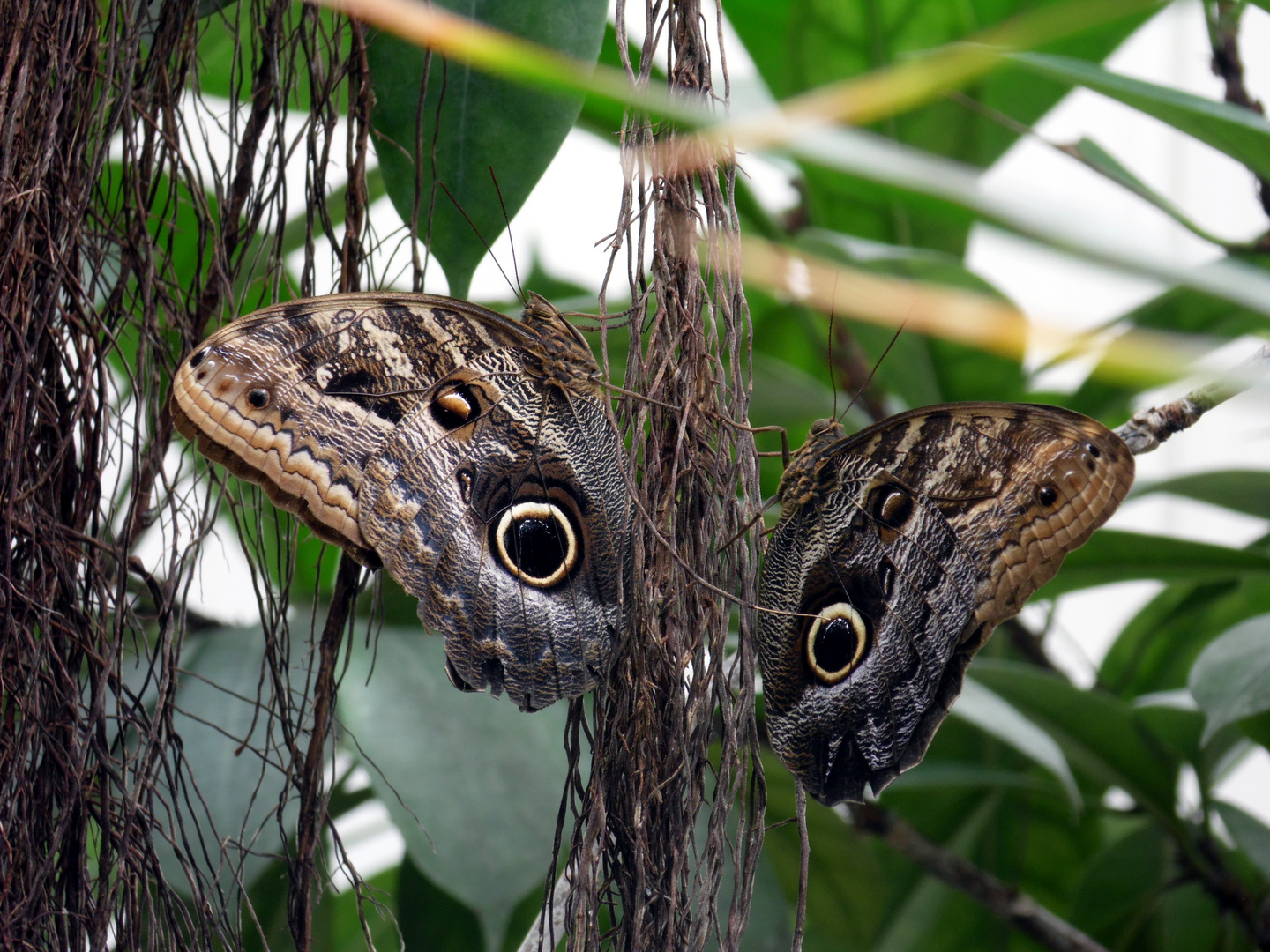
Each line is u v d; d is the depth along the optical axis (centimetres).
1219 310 99
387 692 96
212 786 95
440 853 94
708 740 89
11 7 90
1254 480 101
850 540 93
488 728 96
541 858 94
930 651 92
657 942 89
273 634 92
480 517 91
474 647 90
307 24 92
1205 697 97
